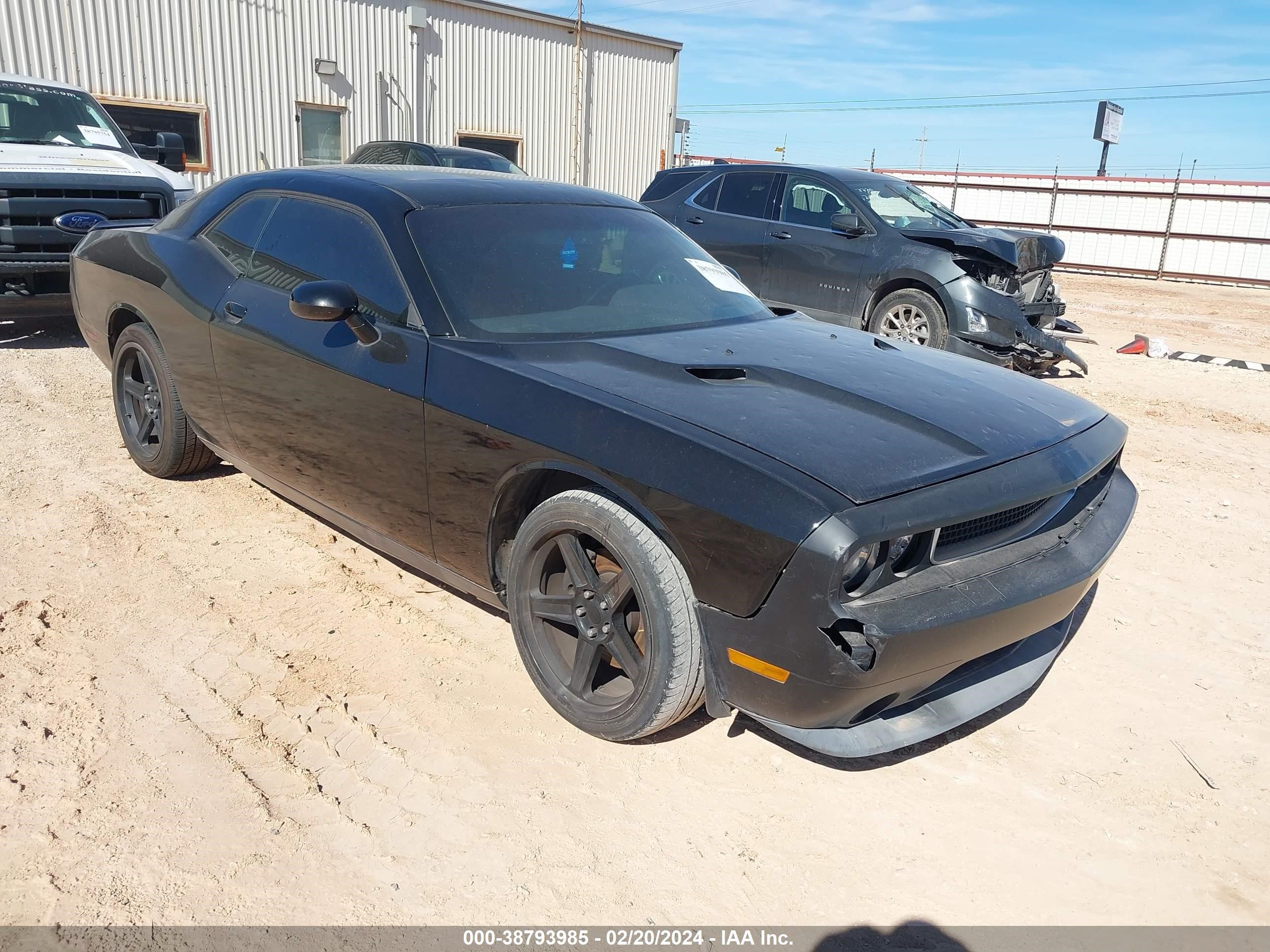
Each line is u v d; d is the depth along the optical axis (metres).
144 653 3.10
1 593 3.40
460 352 2.89
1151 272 21.25
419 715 2.85
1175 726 3.01
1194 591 4.00
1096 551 2.78
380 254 3.23
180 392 4.15
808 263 8.55
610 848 2.35
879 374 3.04
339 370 3.18
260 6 15.03
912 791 2.64
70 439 5.17
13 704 2.77
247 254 3.80
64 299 7.18
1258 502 5.16
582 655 2.75
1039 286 8.13
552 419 2.63
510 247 3.36
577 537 2.67
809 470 2.30
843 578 2.19
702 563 2.35
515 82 18.61
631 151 21.11
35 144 7.59
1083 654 3.45
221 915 2.08
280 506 4.39
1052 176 22.30
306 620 3.38
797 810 2.54
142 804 2.41
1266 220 19.69
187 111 14.60
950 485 2.38
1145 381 8.46
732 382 2.85
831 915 2.18
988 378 3.25
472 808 2.47
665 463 2.40
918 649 2.26
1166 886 2.32
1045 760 2.82
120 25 13.72
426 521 3.06
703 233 9.30
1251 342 11.59
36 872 2.16
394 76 16.86
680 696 2.52
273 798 2.46
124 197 7.36
